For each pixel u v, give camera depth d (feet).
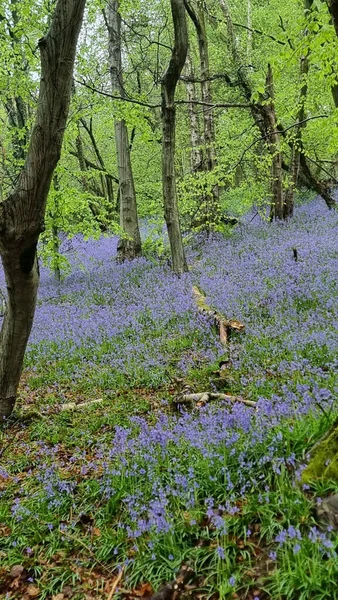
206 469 14.34
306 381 19.56
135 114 48.42
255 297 33.27
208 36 89.15
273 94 59.00
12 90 43.75
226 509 12.67
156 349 29.71
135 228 62.39
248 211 81.82
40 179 19.40
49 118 18.74
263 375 22.27
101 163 87.30
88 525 14.70
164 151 44.98
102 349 32.32
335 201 70.38
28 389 28.68
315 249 42.55
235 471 14.08
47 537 14.39
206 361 26.43
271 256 43.91
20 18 43.09
